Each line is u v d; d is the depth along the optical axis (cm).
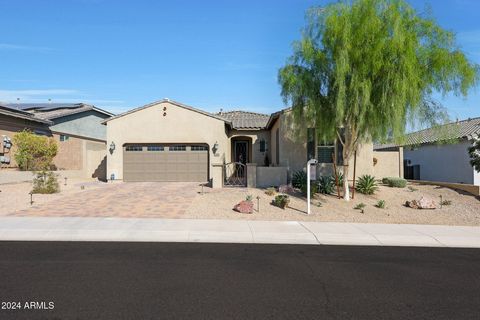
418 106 1636
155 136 2536
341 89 1581
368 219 1488
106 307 584
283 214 1503
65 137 3250
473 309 602
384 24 1592
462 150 2506
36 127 2877
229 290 672
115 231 1173
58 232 1154
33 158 2559
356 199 1853
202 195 1853
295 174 2148
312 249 1012
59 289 663
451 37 1662
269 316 561
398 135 1595
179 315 559
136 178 2552
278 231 1206
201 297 634
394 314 578
